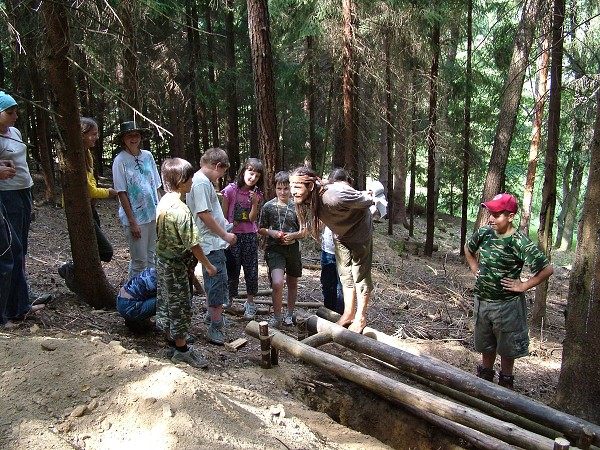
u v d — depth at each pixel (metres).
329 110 13.45
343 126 12.12
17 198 4.22
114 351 3.42
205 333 5.05
